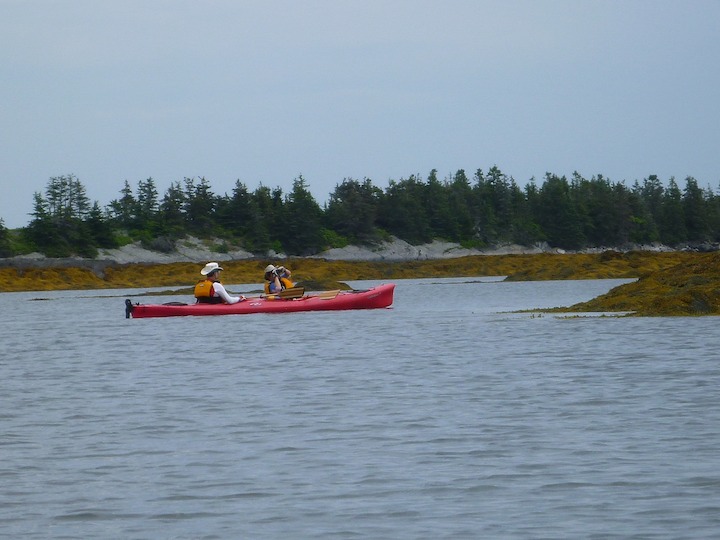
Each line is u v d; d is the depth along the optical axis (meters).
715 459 21.78
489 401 29.66
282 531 17.56
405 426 26.12
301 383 34.31
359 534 17.33
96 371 39.53
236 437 25.22
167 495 19.95
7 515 18.86
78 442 25.08
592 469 21.23
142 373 38.47
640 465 21.44
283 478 21.05
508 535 17.12
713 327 48.69
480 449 23.31
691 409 27.45
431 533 17.31
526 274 149.75
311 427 26.23
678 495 19.14
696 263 67.25
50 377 37.91
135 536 17.47
